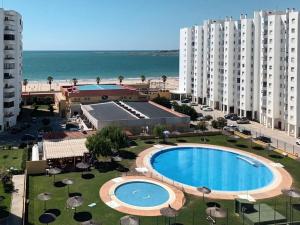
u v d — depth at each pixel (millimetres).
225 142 106750
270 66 127812
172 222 58500
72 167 82938
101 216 60062
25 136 110188
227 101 153500
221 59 159375
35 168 79625
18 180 76375
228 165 89438
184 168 86875
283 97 124438
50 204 64312
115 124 108875
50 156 81375
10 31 122688
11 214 61000
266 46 129250
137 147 99375
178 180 79188
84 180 75688
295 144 107625
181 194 69812
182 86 192000
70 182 68562
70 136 99562
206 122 127375
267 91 130500
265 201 67188
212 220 58625
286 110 122875
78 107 144375
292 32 117125
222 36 158125
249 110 144000
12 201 66062
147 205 65125
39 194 65000
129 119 111438
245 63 141875
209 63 168250
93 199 66500
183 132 114188
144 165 85188
